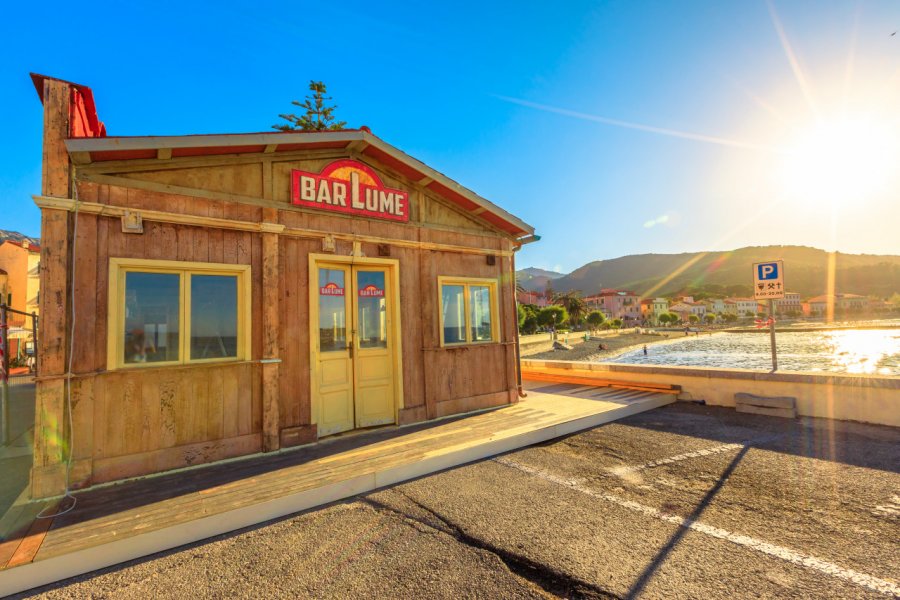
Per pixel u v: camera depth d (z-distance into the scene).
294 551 3.08
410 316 6.44
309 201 5.51
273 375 5.00
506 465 4.84
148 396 4.32
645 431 6.11
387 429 5.94
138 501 3.62
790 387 6.76
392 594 2.56
